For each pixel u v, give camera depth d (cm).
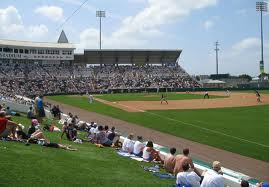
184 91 11119
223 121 4091
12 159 1398
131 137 2053
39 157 1511
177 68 12331
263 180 1889
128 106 5991
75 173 1352
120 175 1430
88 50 11400
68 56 11244
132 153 1995
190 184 1230
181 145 2756
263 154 2473
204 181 1185
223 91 11081
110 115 4778
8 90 8656
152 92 10706
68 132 2247
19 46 10462
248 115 4709
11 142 1733
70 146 1956
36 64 10919
